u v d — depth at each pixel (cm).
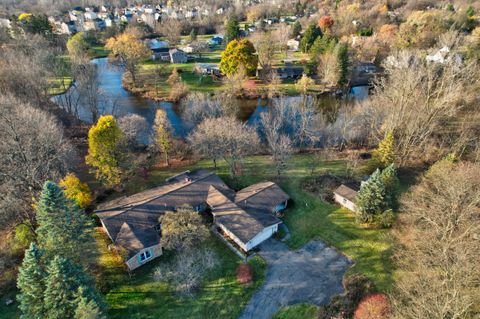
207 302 3569
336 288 3688
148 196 4784
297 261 4038
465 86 6062
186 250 3894
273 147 5672
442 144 5791
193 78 10456
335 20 13888
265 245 4272
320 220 4659
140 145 6719
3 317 3366
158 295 3638
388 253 4044
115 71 11481
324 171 5731
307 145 6781
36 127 5181
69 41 11269
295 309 3472
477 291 2800
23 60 7494
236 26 13225
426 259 3425
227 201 4672
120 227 4212
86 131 7375
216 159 6141
